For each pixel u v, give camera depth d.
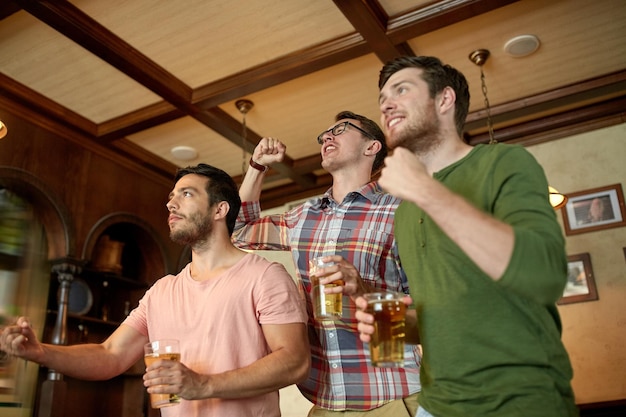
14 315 4.22
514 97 4.36
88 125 4.58
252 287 1.88
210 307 1.86
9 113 4.15
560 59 3.93
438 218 1.13
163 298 1.99
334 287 1.58
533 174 1.25
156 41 3.62
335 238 2.09
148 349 1.61
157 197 5.41
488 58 3.89
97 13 3.36
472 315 1.25
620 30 3.65
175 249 5.50
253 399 1.75
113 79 4.05
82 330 4.77
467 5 3.25
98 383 4.82
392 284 2.03
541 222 1.15
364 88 4.22
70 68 3.91
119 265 5.02
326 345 1.96
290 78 3.93
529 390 1.15
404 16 3.41
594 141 4.47
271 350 1.81
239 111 4.44
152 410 4.94
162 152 5.12
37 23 3.45
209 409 1.70
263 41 3.68
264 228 2.35
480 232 1.09
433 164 1.52
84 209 4.61
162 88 3.99
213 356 1.77
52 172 4.39
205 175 2.11
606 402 3.50
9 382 4.08
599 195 4.34
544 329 1.21
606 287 4.14
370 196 2.13
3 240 4.30
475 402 1.21
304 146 5.06
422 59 1.54
